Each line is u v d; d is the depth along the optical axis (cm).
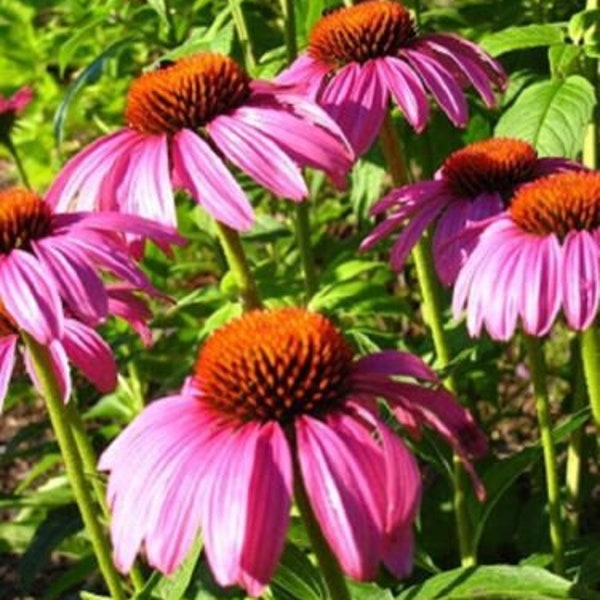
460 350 75
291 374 53
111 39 99
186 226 92
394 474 52
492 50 71
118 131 65
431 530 77
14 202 60
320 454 52
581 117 70
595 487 82
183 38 90
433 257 66
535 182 63
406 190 67
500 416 84
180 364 87
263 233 83
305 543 65
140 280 60
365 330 74
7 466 97
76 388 88
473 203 65
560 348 92
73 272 59
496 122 82
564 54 71
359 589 63
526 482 82
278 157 62
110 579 63
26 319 58
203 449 52
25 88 84
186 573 61
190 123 64
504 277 60
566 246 60
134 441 54
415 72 68
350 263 77
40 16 121
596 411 63
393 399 54
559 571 65
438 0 91
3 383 62
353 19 69
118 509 53
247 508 51
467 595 59
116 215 61
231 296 77
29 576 71
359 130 67
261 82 66
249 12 84
